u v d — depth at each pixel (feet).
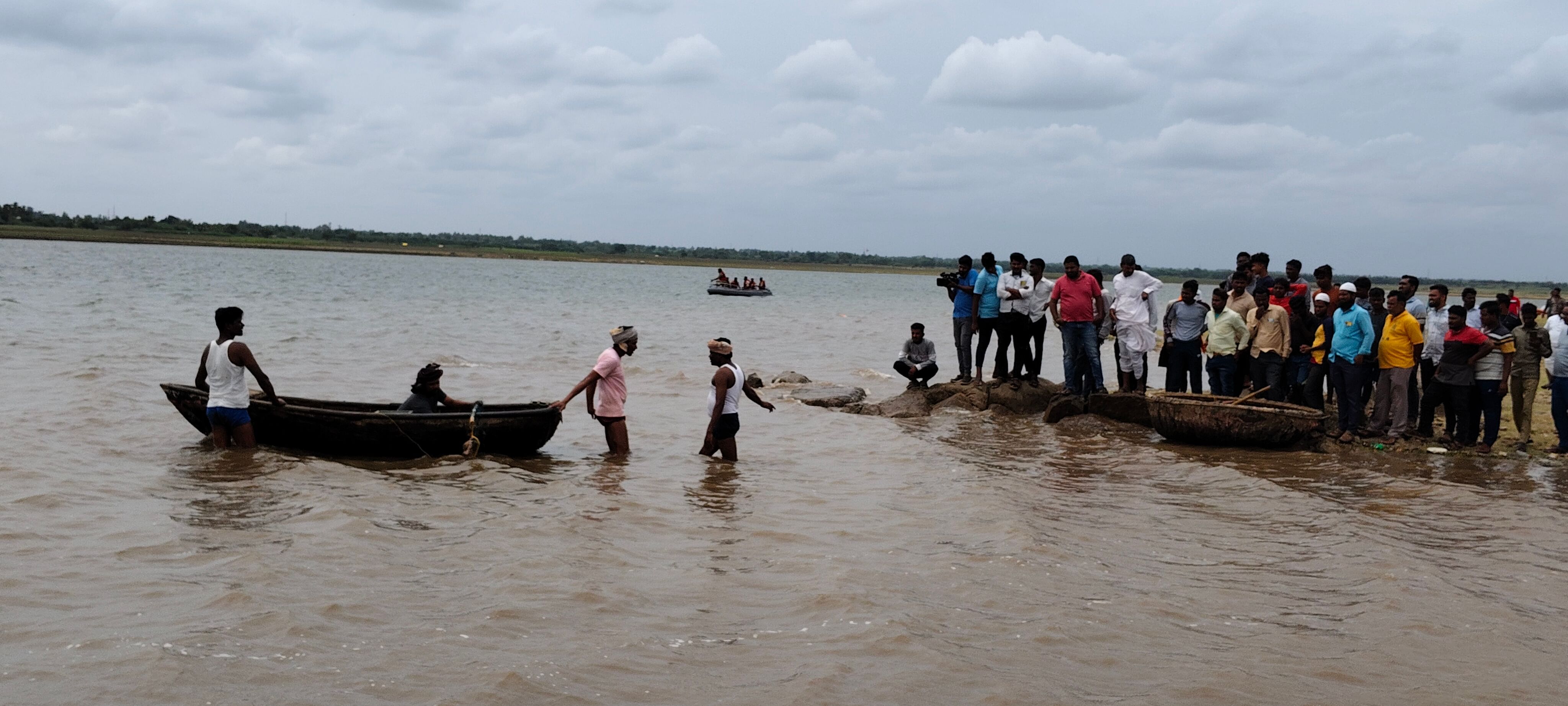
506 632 20.44
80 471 34.32
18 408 47.16
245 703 16.76
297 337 93.86
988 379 73.00
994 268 56.34
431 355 82.79
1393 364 45.93
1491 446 44.21
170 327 98.89
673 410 56.24
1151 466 41.32
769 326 141.69
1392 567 26.48
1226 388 49.52
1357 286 48.60
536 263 639.35
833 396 60.29
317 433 38.42
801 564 26.07
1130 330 52.75
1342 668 19.92
